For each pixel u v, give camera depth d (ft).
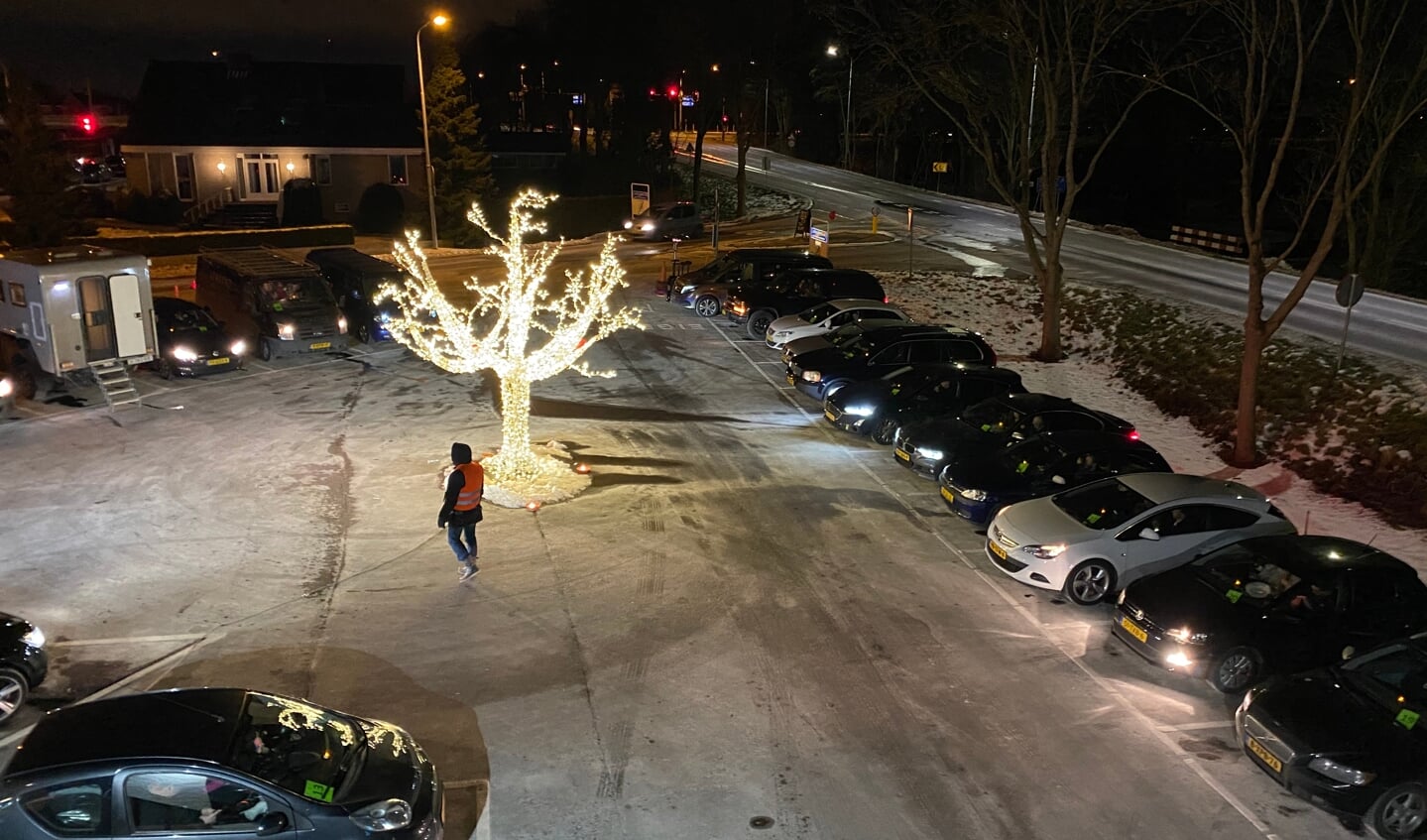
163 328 73.00
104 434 59.88
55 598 38.60
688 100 236.84
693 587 40.22
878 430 60.18
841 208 182.50
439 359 51.60
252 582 40.29
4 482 51.47
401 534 45.52
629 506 49.06
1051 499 43.47
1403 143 113.09
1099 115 126.82
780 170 254.06
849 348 69.00
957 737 30.12
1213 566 36.06
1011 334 92.07
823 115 282.97
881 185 222.48
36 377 65.51
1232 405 66.85
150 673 33.12
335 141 175.32
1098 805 26.96
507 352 51.44
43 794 20.65
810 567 42.42
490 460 52.60
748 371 77.20
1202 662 33.04
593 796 26.91
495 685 32.60
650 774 27.99
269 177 173.47
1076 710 31.91
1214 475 56.90
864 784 27.63
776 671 33.76
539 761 28.53
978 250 132.57
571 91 261.24
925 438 53.47
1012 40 78.33
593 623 37.06
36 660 30.83
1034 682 33.58
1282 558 34.99
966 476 47.50
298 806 21.44
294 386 71.87
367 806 22.12
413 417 64.23
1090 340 88.69
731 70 188.96
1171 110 192.65
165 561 42.16
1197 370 74.33
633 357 81.00
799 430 62.64
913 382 60.85
